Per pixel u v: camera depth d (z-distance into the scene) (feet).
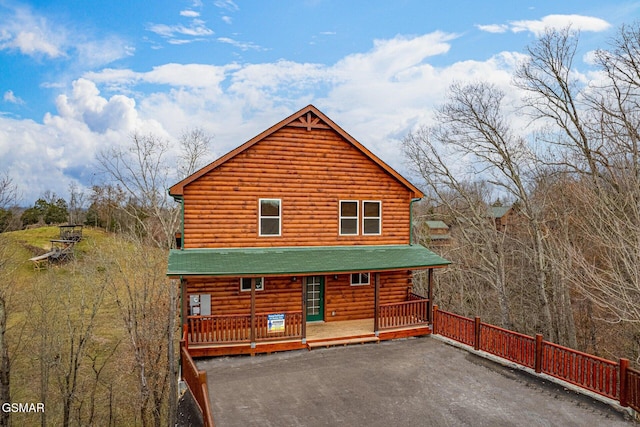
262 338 42.52
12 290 83.66
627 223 44.83
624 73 59.98
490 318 89.81
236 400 32.09
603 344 70.13
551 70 69.10
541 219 72.95
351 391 33.86
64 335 88.58
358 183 53.11
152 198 91.71
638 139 57.77
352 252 50.57
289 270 42.47
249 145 47.78
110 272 86.22
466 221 90.84
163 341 86.07
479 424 28.96
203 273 39.60
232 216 47.60
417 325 48.98
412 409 30.96
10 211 83.92
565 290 67.82
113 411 81.41
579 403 32.19
